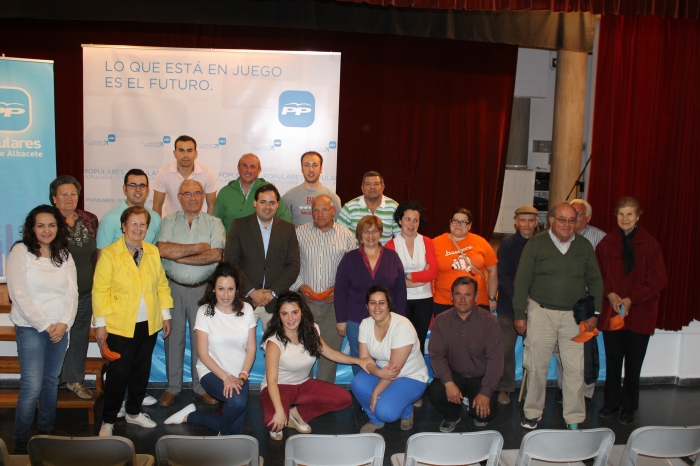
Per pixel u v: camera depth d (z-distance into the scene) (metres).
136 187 3.55
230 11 5.54
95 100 5.07
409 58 6.45
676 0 4.76
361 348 3.38
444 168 6.71
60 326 2.96
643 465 2.41
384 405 3.27
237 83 5.16
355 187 6.59
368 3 5.04
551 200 6.36
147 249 3.29
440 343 3.45
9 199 4.03
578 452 2.26
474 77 6.59
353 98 6.43
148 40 5.98
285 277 3.57
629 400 3.75
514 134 9.66
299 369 3.21
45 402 3.15
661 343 4.57
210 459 2.10
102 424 3.30
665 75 5.04
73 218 3.34
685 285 4.72
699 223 4.89
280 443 3.28
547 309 3.50
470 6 4.80
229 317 3.16
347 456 2.15
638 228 3.69
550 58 9.31
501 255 3.93
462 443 2.18
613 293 3.67
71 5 5.33
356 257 3.51
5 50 5.88
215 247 3.65
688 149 4.95
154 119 5.12
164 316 3.42
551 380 4.33
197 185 3.57
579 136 6.21
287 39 6.21
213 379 3.12
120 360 3.20
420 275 3.64
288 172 5.28
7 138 3.99
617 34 5.10
